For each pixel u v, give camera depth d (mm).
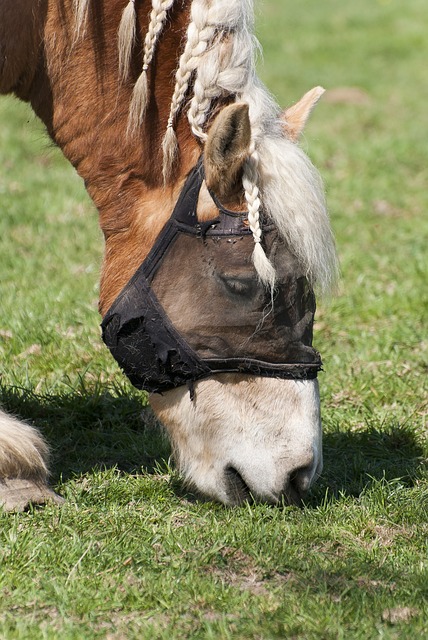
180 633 5410
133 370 6395
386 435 8445
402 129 22359
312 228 5941
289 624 5438
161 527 6656
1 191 16281
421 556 6379
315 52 31875
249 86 6090
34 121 7859
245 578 6094
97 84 6383
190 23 6090
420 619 5531
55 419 8688
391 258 13664
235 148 5730
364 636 5367
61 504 6887
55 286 11930
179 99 6113
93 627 5453
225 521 6668
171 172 6215
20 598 5680
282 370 6164
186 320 6137
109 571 6004
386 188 17594
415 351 10523
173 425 6520
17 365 9664
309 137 21141
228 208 6008
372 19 37500
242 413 6195
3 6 6461
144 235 6309
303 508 7020
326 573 6113
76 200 16125
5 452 6688
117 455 8086
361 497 7219
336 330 11109
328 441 8336
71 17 6367
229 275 6000
